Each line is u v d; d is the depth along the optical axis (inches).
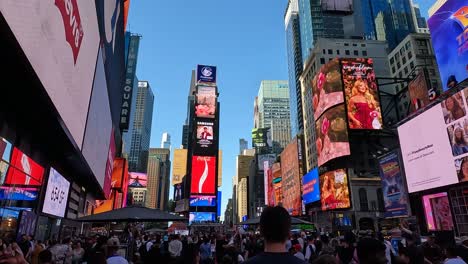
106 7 964.6
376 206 2908.5
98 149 1264.8
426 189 1359.5
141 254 627.8
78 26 609.6
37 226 866.1
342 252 357.1
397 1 7362.2
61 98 547.2
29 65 382.9
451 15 2454.5
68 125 628.4
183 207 5211.6
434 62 3659.0
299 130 6540.4
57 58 494.3
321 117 3567.9
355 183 2997.0
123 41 1713.8
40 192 877.2
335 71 3427.7
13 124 627.2
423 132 1391.5
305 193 3986.2
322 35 5984.3
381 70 4458.7
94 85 876.0
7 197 672.4
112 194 3213.6
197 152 4146.2
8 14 308.2
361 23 6127.0
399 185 1553.9
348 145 3125.0
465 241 334.3
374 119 3206.2
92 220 668.7
